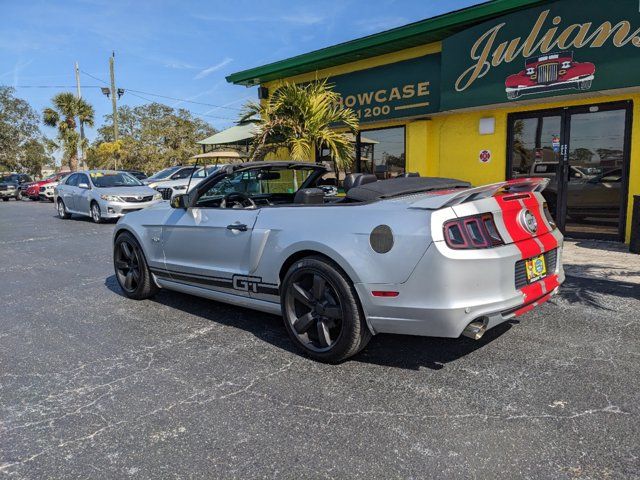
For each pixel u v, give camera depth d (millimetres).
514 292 3285
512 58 7992
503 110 9031
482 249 3145
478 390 3180
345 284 3428
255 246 4055
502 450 2531
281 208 4020
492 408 2951
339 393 3213
